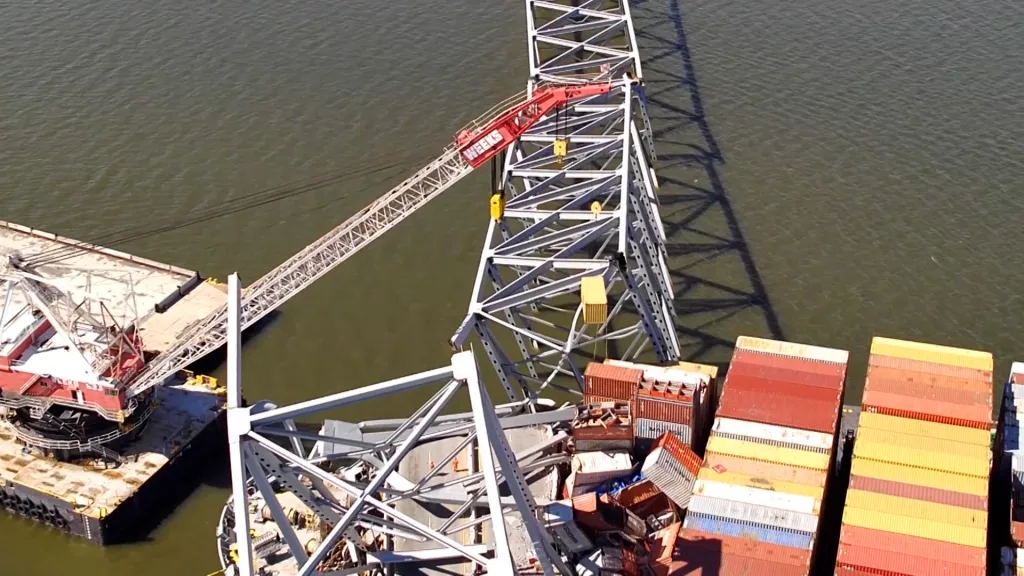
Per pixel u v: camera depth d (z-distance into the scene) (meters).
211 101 145.00
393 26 160.62
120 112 143.00
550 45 157.12
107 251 122.50
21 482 96.94
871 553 75.69
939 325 112.75
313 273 109.88
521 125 108.38
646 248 112.50
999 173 132.25
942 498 79.31
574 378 109.00
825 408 87.31
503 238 115.44
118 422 99.44
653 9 166.12
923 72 149.50
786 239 123.12
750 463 83.31
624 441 88.44
